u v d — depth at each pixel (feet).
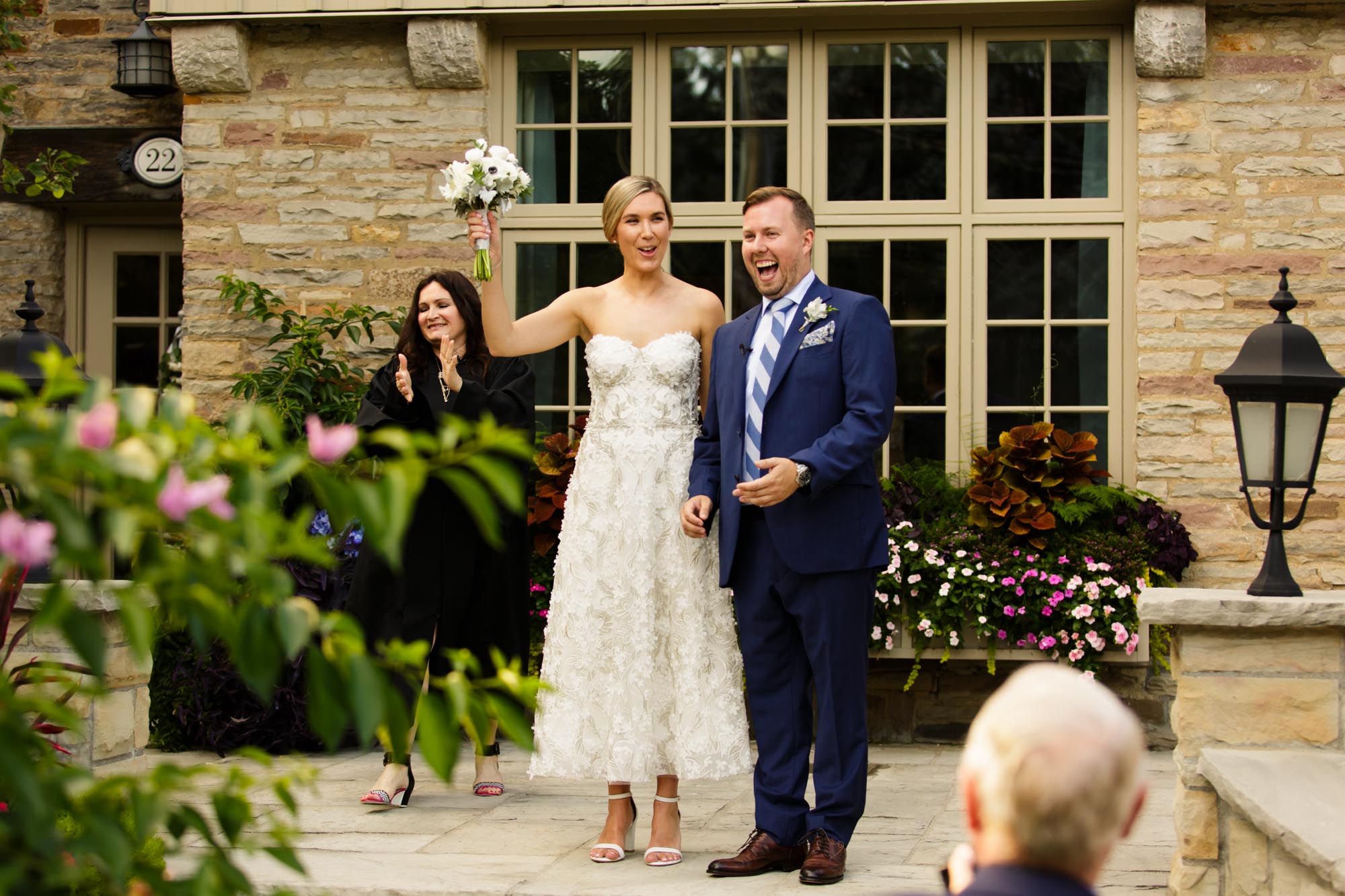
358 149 20.59
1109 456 19.75
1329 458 18.83
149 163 22.75
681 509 12.97
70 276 23.82
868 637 12.46
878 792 15.96
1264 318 19.15
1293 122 19.16
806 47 20.30
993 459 18.80
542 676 13.41
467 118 20.51
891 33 20.18
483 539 15.55
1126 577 18.10
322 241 20.63
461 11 19.90
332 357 20.52
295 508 18.39
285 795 5.50
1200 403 19.20
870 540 12.34
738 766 12.92
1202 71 19.19
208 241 20.75
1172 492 19.17
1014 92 20.10
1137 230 19.60
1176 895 11.18
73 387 4.59
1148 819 14.71
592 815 14.89
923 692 19.15
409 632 15.08
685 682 12.89
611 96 20.75
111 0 23.26
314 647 4.83
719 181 20.58
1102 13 19.67
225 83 20.54
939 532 18.66
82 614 4.32
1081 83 19.95
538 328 13.56
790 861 12.37
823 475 11.78
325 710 4.76
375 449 15.19
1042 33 19.92
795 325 12.57
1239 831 10.97
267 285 20.66
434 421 15.49
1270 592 11.46
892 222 20.18
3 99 20.59
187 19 20.25
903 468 19.63
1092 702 4.52
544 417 20.90
